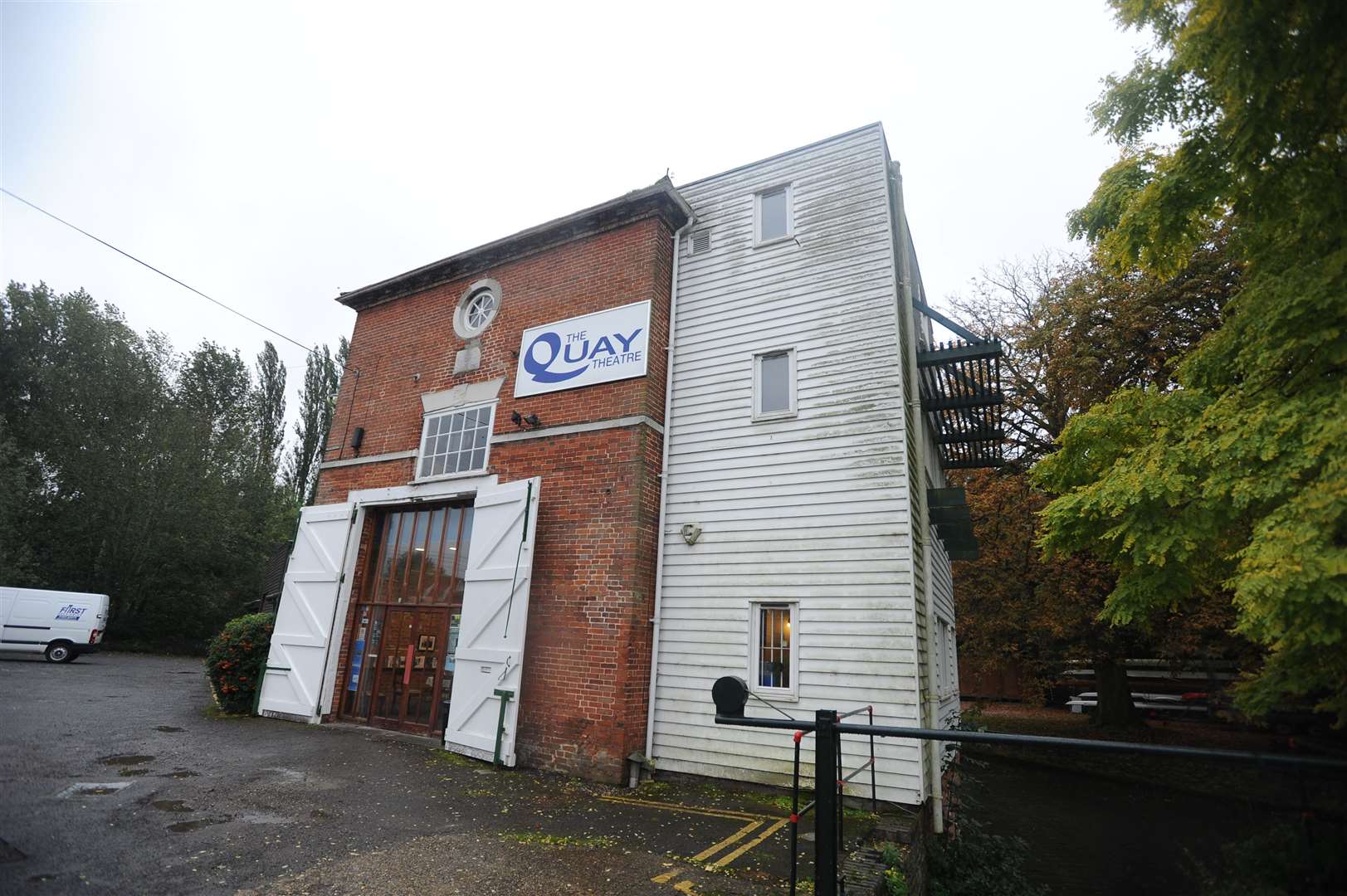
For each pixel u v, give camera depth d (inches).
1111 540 242.4
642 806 287.9
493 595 378.0
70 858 184.4
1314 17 139.1
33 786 247.3
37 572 999.6
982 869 347.9
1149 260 225.9
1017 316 759.1
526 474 409.1
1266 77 150.3
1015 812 497.7
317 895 177.2
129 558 1078.4
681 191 446.9
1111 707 684.7
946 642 467.8
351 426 519.5
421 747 377.7
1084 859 394.6
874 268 361.7
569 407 406.6
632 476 370.3
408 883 189.3
